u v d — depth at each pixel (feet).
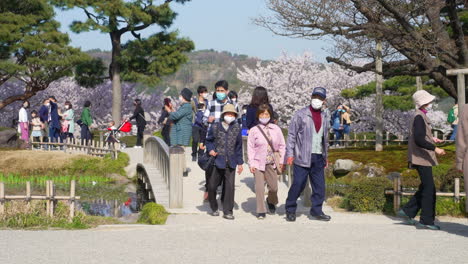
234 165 29.68
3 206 27.25
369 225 26.76
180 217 30.22
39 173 58.39
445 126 142.10
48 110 76.95
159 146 46.11
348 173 53.52
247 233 24.20
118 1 114.83
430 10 55.93
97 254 19.35
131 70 127.44
